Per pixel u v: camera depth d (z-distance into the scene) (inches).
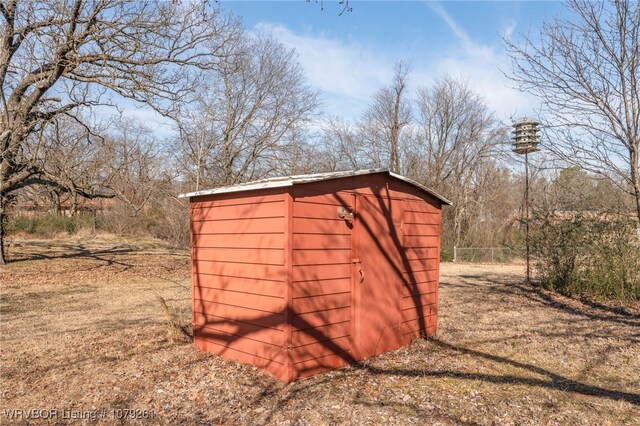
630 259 409.4
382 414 162.7
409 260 255.9
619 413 166.9
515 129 502.3
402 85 1204.5
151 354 231.9
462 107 1223.5
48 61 515.5
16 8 484.4
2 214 591.8
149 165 882.1
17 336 271.7
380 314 231.6
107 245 877.8
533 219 502.9
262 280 197.8
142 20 490.0
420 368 214.2
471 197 1254.9
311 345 195.3
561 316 344.5
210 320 230.8
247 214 206.1
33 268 577.0
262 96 967.0
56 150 605.3
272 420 158.2
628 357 237.5
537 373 211.9
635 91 332.5
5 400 176.1
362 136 1226.0
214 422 157.5
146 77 514.0
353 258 215.0
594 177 388.5
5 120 498.6
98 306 373.7
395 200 243.3
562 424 157.5
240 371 200.1
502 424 156.6
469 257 997.8
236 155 952.3
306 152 1000.9
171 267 649.6
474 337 276.1
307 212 192.7
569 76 347.6
